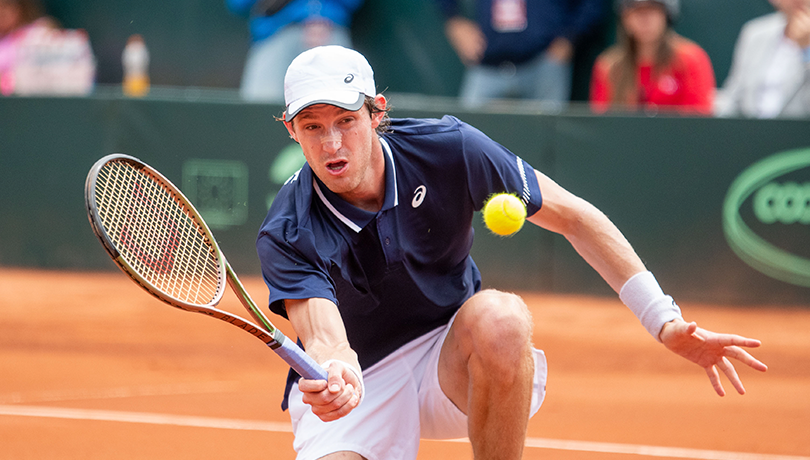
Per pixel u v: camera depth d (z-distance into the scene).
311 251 8.67
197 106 29.22
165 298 7.59
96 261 30.53
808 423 16.03
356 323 9.77
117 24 43.81
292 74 8.49
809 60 28.23
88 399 17.16
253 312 8.39
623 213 27.27
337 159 8.41
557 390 18.33
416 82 41.22
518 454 9.05
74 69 36.75
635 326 24.38
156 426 15.26
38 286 28.97
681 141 26.78
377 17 41.09
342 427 9.43
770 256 26.59
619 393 18.12
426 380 9.87
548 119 27.61
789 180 26.38
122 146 29.64
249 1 39.38
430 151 9.29
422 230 9.35
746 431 15.48
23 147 30.47
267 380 18.92
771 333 23.81
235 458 13.48
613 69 30.06
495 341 8.56
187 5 43.09
